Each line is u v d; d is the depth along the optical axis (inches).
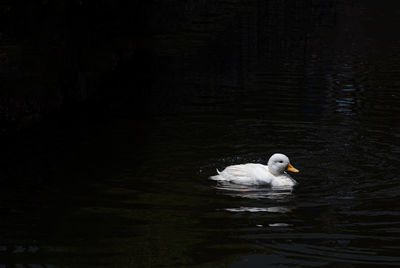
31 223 319.6
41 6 623.8
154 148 457.4
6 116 527.2
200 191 369.7
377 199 353.7
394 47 967.0
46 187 374.3
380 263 274.4
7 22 602.2
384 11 1434.5
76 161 426.9
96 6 810.8
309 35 1085.1
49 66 616.1
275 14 1346.0
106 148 459.2
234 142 472.4
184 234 306.2
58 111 590.2
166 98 638.5
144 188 374.0
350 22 1252.5
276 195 362.6
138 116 562.3
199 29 1119.6
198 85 702.5
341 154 440.5
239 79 732.7
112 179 390.0
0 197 356.8
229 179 389.1
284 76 745.6
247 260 277.1
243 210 339.0
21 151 452.1
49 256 281.0
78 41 703.1
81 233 307.4
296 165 417.1
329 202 350.3
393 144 461.7
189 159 432.8
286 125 521.3
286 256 281.7
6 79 558.6
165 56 885.8
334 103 603.8
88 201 351.9
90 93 674.8
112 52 825.5
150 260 276.5
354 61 848.9
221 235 305.1
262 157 436.8
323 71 777.6
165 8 1317.7
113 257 280.2
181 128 517.3
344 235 305.0
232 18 1270.9
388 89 666.2
